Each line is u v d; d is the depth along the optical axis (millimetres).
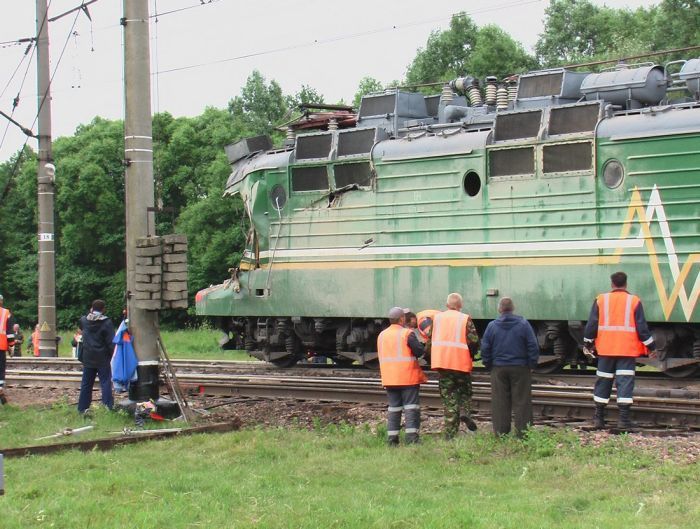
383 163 18688
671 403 13523
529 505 9109
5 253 61250
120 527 8625
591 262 16125
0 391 17219
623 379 12688
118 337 14836
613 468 10500
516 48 50906
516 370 12172
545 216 16672
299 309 20000
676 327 15930
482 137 17438
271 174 20484
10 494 9852
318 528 8492
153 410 14578
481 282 17344
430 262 17984
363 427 13703
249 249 21188
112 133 53594
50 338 27078
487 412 14773
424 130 18688
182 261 14703
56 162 53188
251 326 21641
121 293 52375
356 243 19078
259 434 13055
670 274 15328
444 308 17812
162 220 52875
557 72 17719
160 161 52312
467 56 55625
